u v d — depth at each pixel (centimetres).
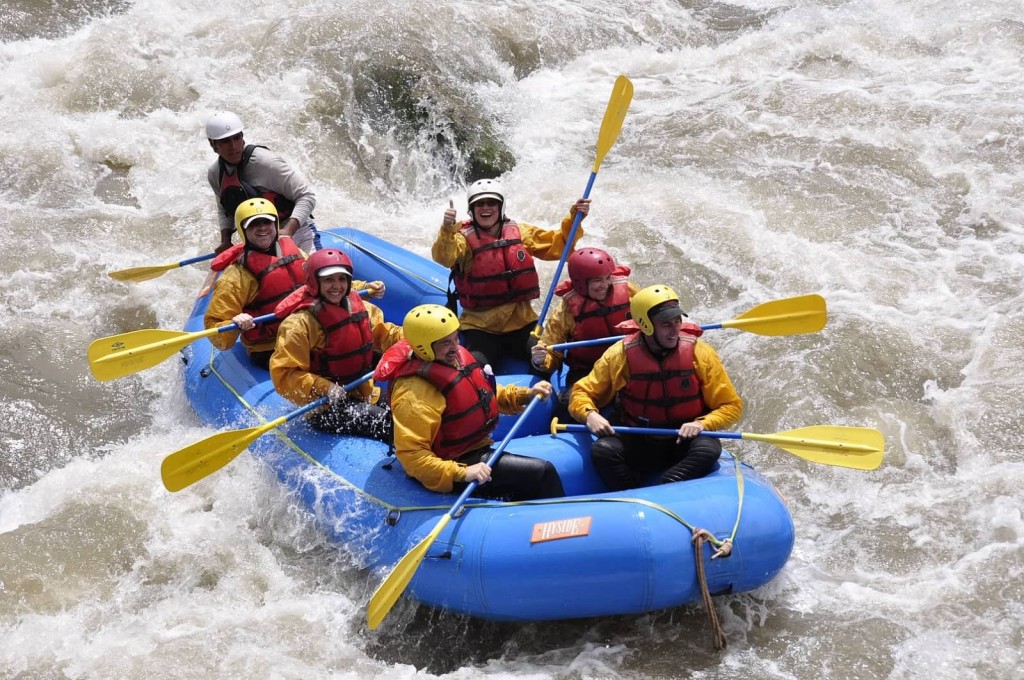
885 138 2402
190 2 2870
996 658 1209
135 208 2242
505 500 1299
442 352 1259
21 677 1196
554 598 1195
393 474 1345
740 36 3105
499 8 3006
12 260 2031
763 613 1282
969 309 1877
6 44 2673
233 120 1700
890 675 1193
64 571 1362
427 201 2403
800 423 1645
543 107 2700
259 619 1295
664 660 1222
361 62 2638
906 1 3102
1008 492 1475
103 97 2516
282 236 1627
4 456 1630
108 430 1702
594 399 1378
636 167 2397
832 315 1861
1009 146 2334
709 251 2067
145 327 1927
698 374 1318
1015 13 2922
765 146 2423
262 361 1609
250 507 1461
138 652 1237
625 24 3106
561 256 1611
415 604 1309
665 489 1223
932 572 1352
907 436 1606
